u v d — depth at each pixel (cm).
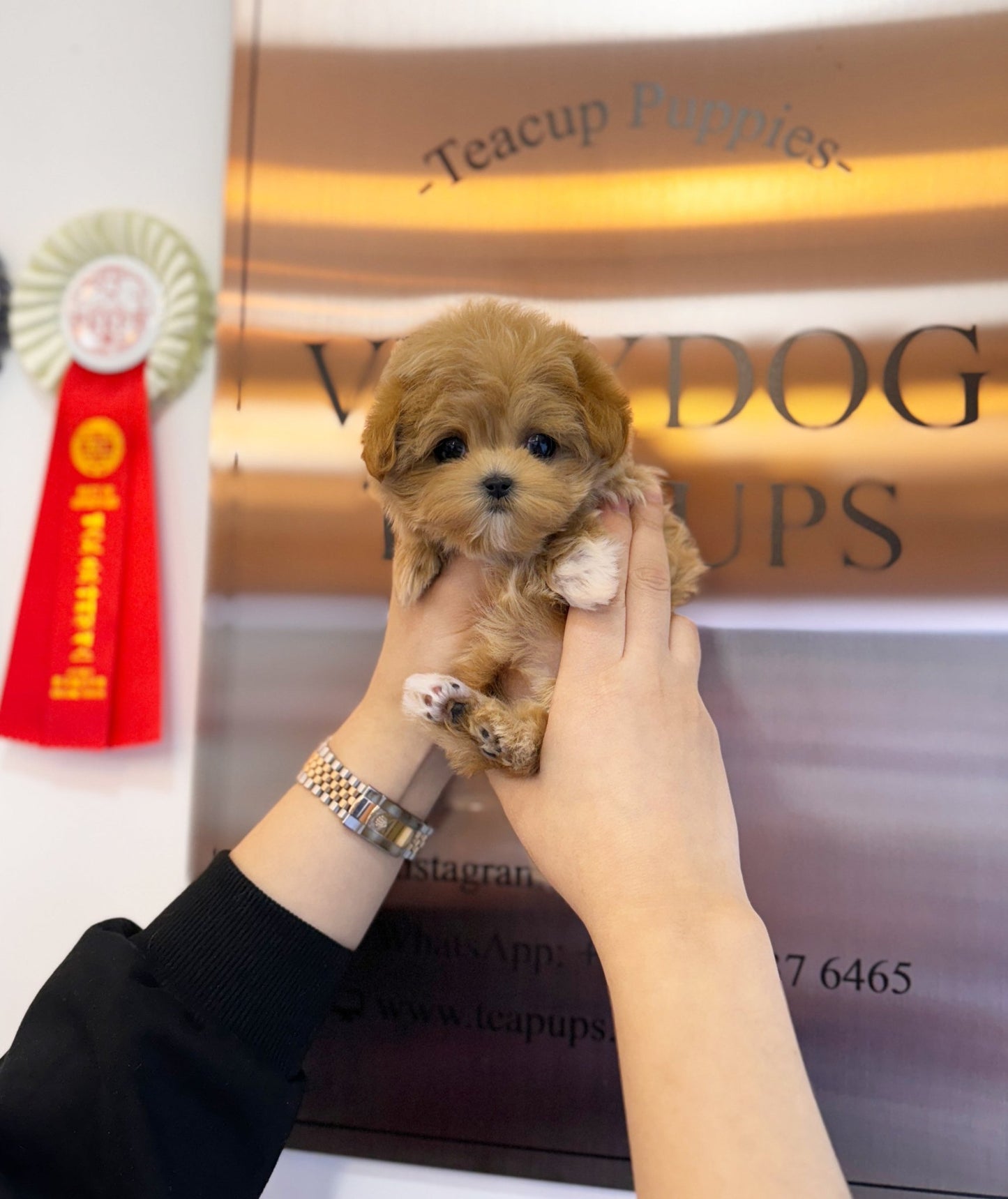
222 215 154
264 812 140
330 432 142
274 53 145
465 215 141
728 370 135
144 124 157
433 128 142
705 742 97
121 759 152
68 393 151
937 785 127
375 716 111
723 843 90
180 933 102
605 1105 129
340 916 107
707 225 136
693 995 73
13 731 147
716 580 133
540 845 95
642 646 100
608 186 138
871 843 128
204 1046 95
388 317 142
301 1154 134
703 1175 63
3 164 160
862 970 126
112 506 150
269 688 142
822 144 134
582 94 139
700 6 137
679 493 134
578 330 129
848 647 131
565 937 133
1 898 153
